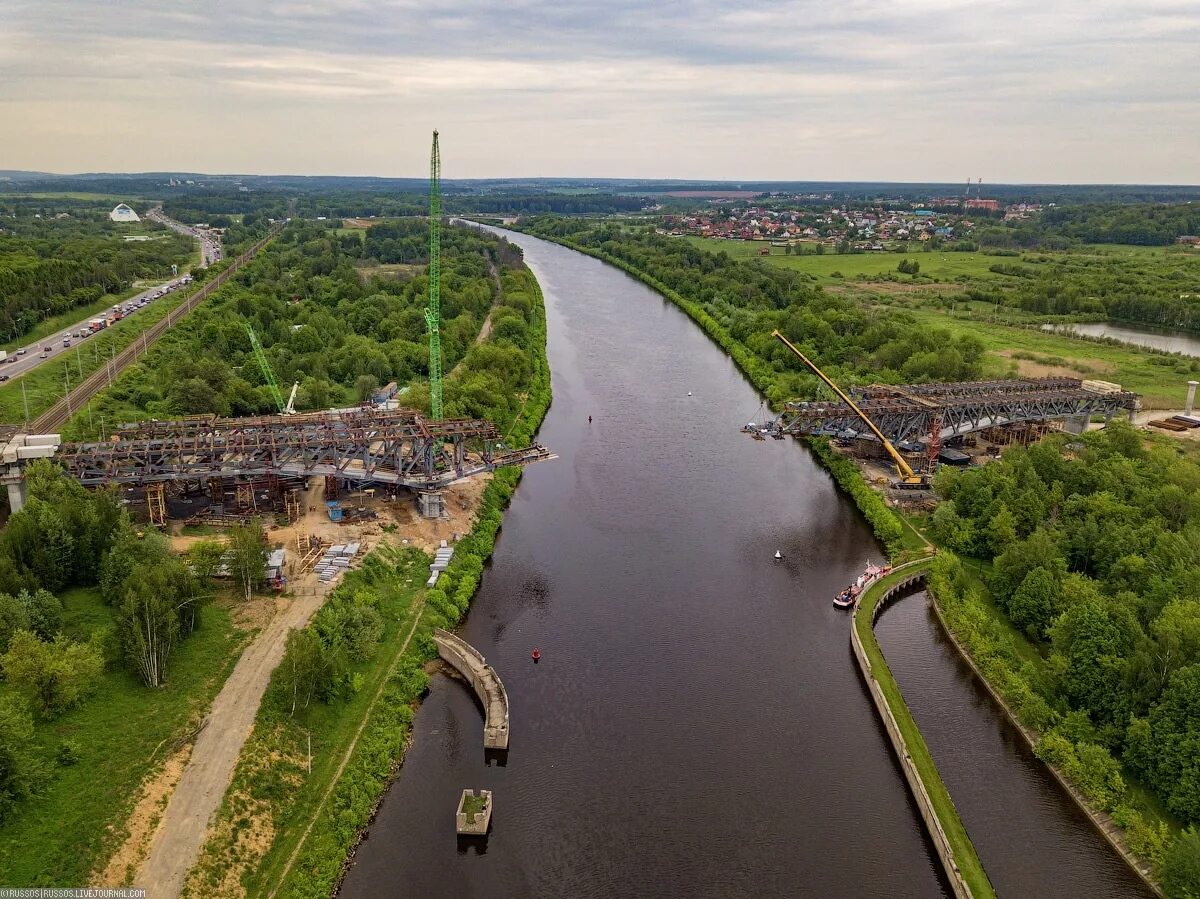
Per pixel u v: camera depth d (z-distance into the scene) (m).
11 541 138.12
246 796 107.06
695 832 115.31
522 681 145.00
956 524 190.62
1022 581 158.12
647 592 176.00
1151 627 130.12
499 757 126.94
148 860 96.94
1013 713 136.12
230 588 150.88
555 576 181.00
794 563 190.38
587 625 162.75
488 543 189.88
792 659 154.62
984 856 110.75
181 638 131.88
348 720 126.31
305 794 112.00
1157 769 114.19
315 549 167.75
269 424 199.50
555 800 119.75
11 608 122.44
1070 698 131.75
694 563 189.12
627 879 107.69
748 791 122.81
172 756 110.56
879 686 141.50
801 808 120.12
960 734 133.88
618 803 119.62
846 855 112.62
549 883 106.69
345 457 190.00
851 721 138.62
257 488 192.25
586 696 141.88
